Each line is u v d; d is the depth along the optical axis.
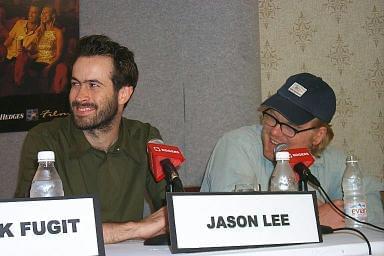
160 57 3.42
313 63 3.57
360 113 3.62
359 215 1.90
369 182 2.20
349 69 3.61
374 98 3.63
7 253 1.13
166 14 3.43
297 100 2.18
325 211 1.91
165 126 3.41
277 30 3.54
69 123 2.21
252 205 1.34
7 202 1.15
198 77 3.42
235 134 2.31
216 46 3.43
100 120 2.10
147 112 3.40
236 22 3.45
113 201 2.17
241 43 3.45
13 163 3.36
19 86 3.35
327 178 2.34
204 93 3.42
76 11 3.39
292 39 3.56
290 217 1.39
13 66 3.35
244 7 3.46
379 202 2.18
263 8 3.54
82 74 2.11
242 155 2.21
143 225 1.63
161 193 2.21
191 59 3.43
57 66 3.36
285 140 2.17
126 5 3.44
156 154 1.61
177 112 3.41
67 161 2.13
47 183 1.71
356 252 1.40
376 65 3.64
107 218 2.14
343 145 3.59
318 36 3.58
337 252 1.37
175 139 3.40
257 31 3.49
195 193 1.29
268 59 3.53
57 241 1.17
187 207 1.27
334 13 3.61
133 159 2.24
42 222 1.17
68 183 2.11
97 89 2.11
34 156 2.09
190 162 3.39
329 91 2.25
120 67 2.15
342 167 2.38
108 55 2.14
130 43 3.43
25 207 1.16
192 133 3.40
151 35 3.43
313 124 2.18
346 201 1.93
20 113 3.35
